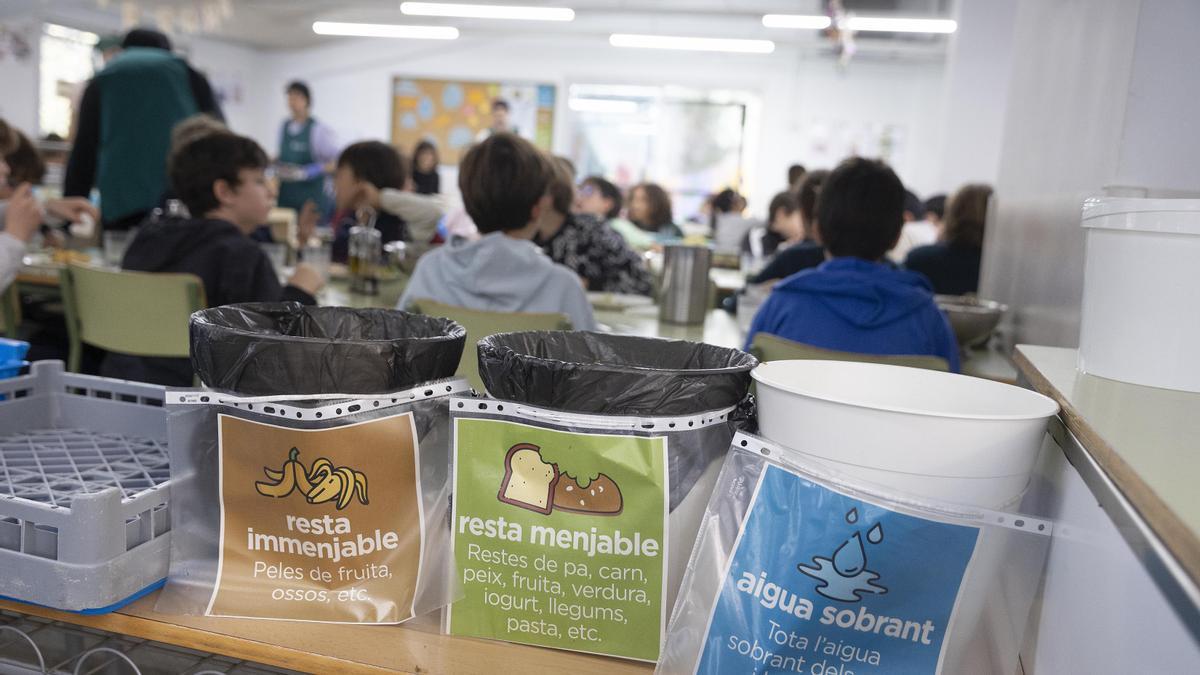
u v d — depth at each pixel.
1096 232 0.84
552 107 11.02
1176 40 1.33
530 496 0.69
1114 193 1.38
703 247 2.44
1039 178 2.10
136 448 0.91
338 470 0.70
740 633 0.65
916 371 0.80
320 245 2.78
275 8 9.39
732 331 2.37
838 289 1.76
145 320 2.03
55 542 0.69
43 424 0.98
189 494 0.72
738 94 10.78
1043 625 0.66
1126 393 0.76
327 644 0.70
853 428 0.63
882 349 1.75
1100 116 1.54
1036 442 0.64
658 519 0.68
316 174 7.80
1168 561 0.43
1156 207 0.76
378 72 11.26
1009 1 6.41
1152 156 1.35
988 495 0.63
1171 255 0.76
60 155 5.85
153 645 0.81
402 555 0.72
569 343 0.86
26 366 1.00
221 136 2.24
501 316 1.64
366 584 0.72
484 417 0.69
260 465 0.70
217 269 2.14
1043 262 1.94
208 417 0.71
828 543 0.63
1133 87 1.36
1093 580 0.56
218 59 11.04
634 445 0.67
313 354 0.68
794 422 0.65
